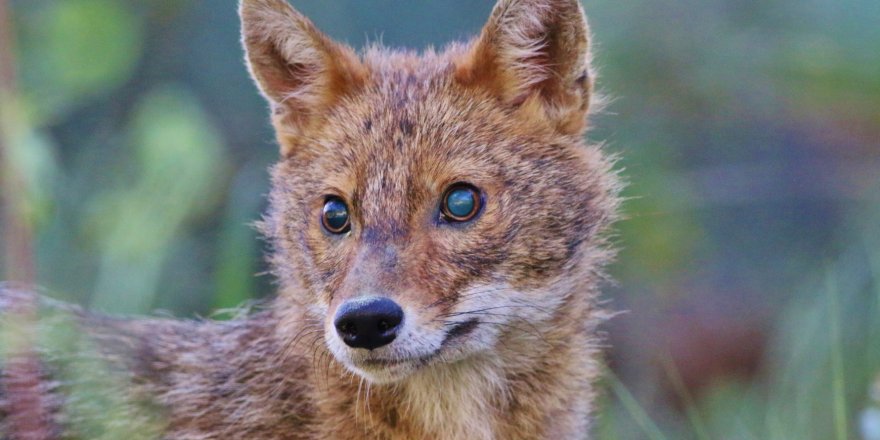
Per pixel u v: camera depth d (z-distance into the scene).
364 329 8.01
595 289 9.66
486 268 8.52
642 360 14.02
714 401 13.84
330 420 9.07
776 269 15.86
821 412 12.21
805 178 14.96
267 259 9.77
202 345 9.72
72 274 12.57
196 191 12.16
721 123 14.77
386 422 9.03
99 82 12.63
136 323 9.85
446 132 8.86
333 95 9.43
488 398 9.02
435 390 8.96
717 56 13.68
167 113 12.32
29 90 12.27
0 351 8.62
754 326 15.32
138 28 13.58
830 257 14.84
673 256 14.27
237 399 9.30
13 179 7.87
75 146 13.80
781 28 13.38
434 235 8.52
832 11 12.54
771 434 11.48
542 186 8.84
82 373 8.94
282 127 9.57
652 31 13.92
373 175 8.69
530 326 8.83
